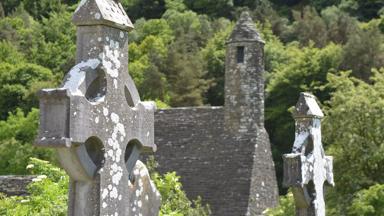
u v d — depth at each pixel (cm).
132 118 1756
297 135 2778
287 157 2688
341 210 5222
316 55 12262
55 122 1541
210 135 7319
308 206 2744
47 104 1548
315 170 2767
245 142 7194
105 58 1670
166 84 13750
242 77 7462
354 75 12450
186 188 6975
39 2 18712
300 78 11981
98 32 1664
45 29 16212
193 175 7050
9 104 13188
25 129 10956
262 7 17512
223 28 16962
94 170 1628
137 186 1792
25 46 15712
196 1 19050
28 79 13525
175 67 13925
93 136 1619
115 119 1694
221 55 14350
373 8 17575
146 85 13650
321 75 12081
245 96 7394
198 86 13725
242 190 6850
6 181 3844
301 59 12175
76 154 1579
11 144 9594
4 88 13200
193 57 14150
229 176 6962
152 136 1828
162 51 15062
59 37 15862
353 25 15550
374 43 12769
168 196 4622
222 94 14025
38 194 2998
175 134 7394
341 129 5647
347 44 12744
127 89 1759
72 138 1548
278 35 16400
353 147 5569
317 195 2772
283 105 11806
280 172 11031
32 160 3288
